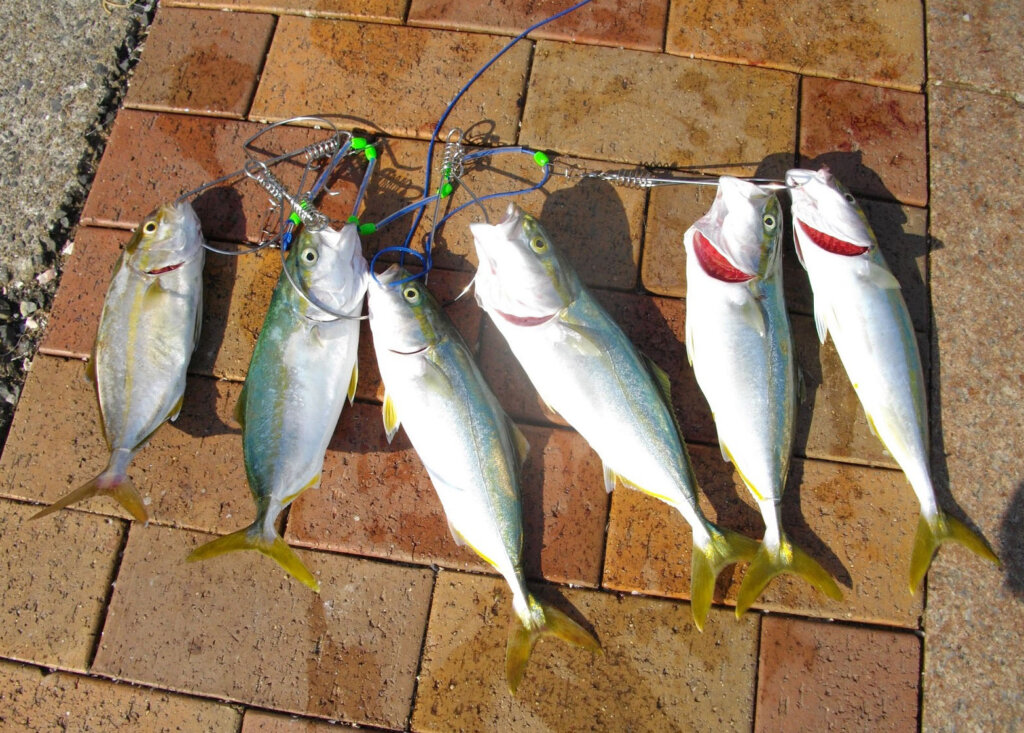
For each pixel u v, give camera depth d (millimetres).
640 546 674
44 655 669
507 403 694
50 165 758
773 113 733
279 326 673
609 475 673
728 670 660
